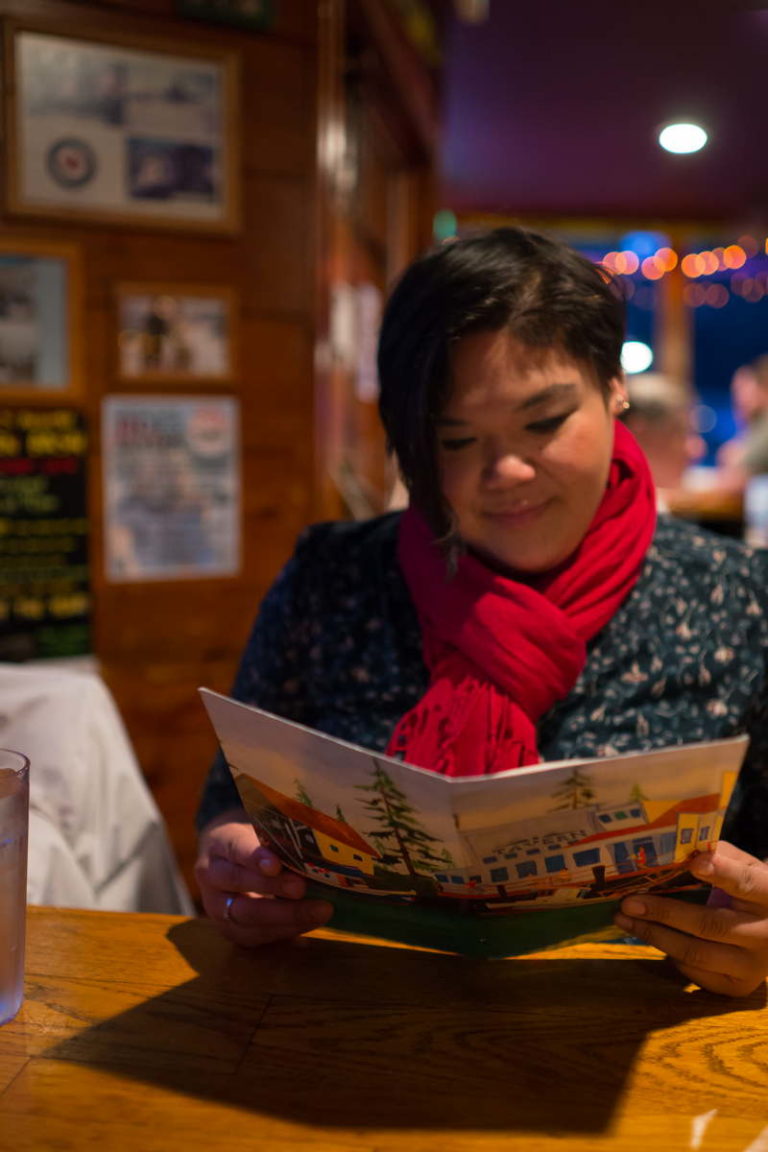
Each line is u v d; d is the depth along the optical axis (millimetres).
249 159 2348
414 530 1104
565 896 717
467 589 1021
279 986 775
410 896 747
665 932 756
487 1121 614
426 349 911
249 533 2461
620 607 1056
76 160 2184
